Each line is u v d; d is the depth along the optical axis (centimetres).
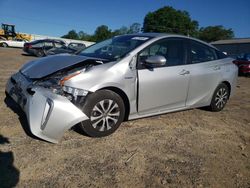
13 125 412
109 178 306
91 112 381
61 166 319
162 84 453
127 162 342
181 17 7606
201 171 340
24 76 417
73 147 364
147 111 450
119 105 409
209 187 310
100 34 9169
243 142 449
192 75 503
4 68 1070
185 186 306
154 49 457
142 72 427
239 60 1622
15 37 3991
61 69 385
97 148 369
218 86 579
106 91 392
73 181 294
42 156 335
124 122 471
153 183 306
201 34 9588
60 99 350
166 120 507
